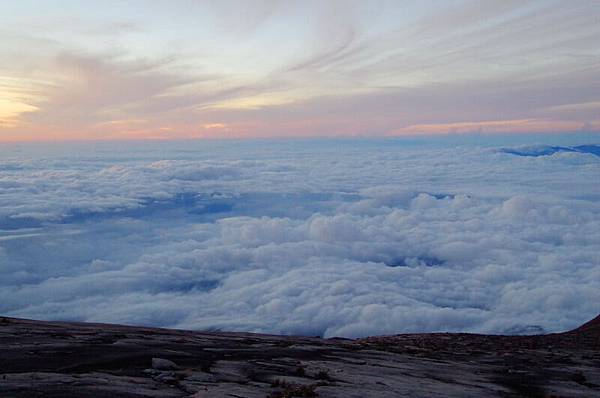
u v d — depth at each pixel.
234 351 26.25
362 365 24.64
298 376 20.17
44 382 15.15
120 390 14.78
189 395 15.05
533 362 29.92
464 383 21.97
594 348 38.62
